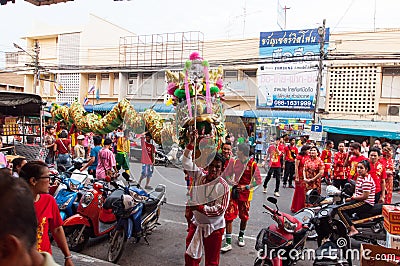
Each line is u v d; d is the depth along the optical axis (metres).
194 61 3.19
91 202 4.74
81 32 24.88
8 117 11.87
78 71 24.42
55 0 3.26
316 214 4.54
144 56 22.05
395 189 11.01
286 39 17.70
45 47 26.73
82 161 6.94
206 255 3.63
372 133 14.63
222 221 3.59
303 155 6.95
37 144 11.82
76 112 5.67
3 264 1.10
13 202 1.11
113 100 23.17
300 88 17.27
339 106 16.67
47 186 2.56
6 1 3.30
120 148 7.85
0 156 6.11
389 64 15.63
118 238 4.48
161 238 5.36
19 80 28.23
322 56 14.22
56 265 1.26
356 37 16.36
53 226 2.67
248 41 18.75
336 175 8.23
